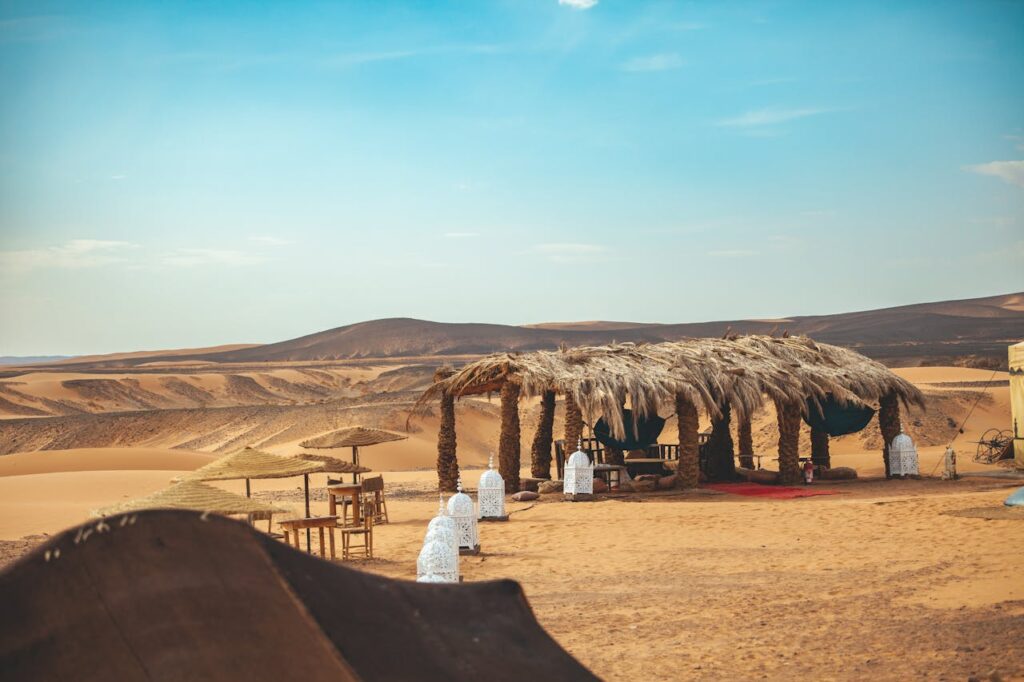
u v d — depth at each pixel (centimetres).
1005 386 6500
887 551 1523
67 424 8481
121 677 467
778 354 3097
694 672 911
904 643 961
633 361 2950
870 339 18612
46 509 2672
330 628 472
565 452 2881
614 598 1280
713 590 1301
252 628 473
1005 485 2652
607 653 999
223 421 8238
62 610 465
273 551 488
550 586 1382
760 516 2100
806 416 3108
